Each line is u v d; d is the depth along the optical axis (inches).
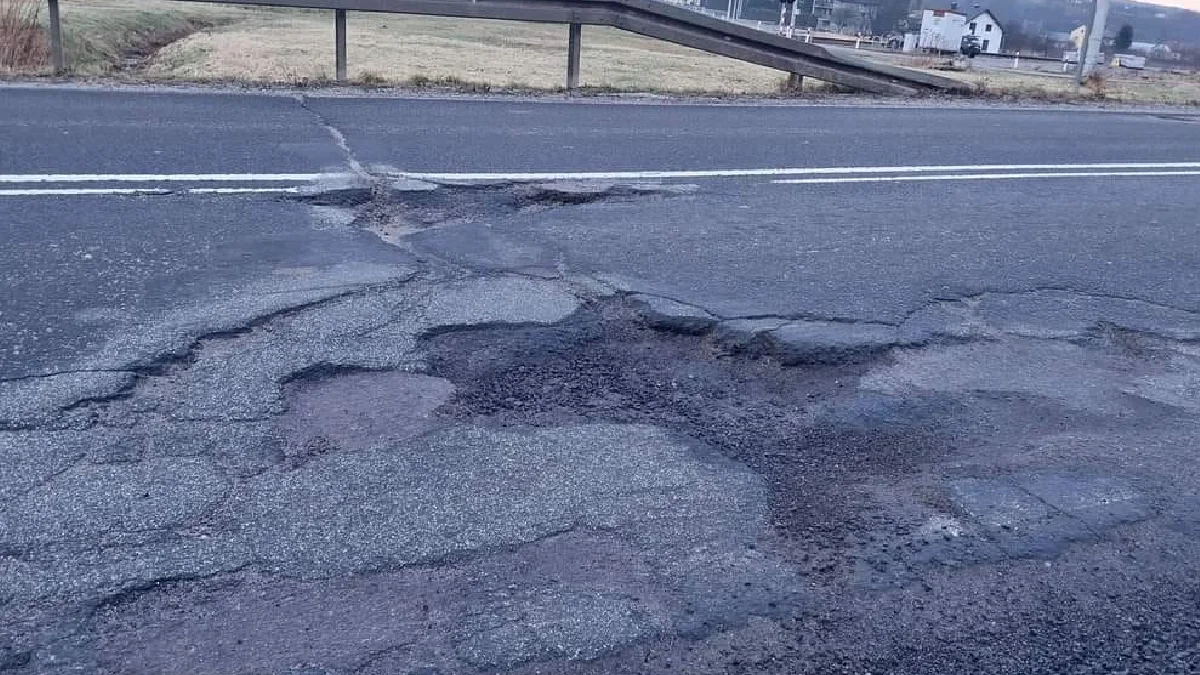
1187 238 281.4
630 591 120.8
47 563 119.3
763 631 115.5
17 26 509.4
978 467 154.1
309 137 342.6
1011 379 185.0
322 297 199.8
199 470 139.6
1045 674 111.3
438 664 107.5
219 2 481.4
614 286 216.7
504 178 299.9
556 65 749.9
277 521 129.8
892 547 132.5
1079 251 262.7
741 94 539.8
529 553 126.8
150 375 164.6
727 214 279.6
